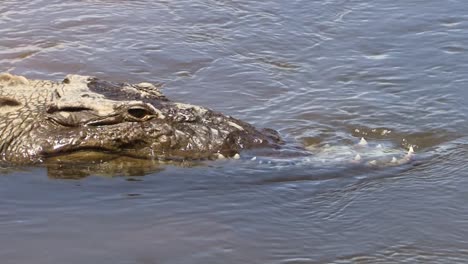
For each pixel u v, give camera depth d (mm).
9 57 17469
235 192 12602
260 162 13234
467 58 18000
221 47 18531
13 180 12758
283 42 18938
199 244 11281
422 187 12781
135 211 12055
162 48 18250
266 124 15141
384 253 11188
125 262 10820
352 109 15734
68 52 17781
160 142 13125
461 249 11273
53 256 10914
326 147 13984
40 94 13531
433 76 17188
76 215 11922
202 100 16125
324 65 17859
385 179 13016
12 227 11578
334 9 20750
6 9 19953
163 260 10906
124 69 17234
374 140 14539
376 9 20750
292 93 16531
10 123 13195
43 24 19156
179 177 12914
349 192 12664
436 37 19141
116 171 13023
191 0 20859
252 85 16844
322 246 11344
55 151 12992
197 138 13281
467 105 15805
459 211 12172
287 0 21250
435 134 14703
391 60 18031
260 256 11062
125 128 13055
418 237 11547
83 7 20203
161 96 13867
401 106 15844
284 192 12633
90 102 13117
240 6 20734
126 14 19875
